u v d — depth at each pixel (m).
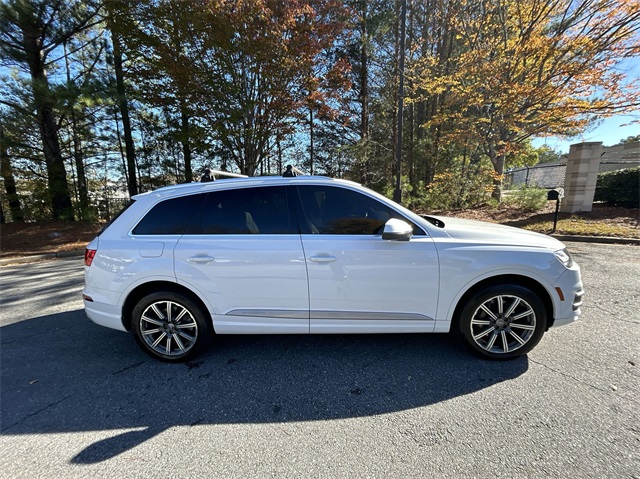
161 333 2.99
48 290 5.39
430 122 12.47
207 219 2.90
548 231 8.25
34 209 13.19
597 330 3.33
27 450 1.98
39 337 3.58
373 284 2.75
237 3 8.83
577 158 9.68
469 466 1.79
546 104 9.34
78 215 13.15
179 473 1.79
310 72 10.91
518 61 9.58
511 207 11.88
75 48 12.57
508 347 2.83
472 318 2.82
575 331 3.32
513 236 2.89
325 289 2.77
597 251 6.65
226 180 2.98
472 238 2.82
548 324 2.82
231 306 2.86
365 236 2.79
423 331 2.85
